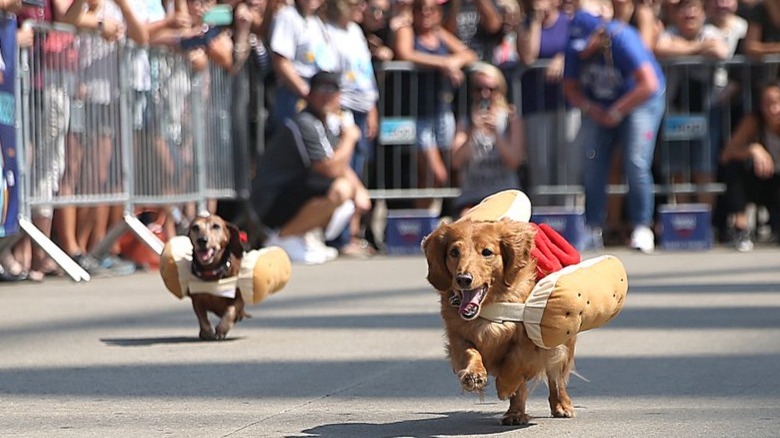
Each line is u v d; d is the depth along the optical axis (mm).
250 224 17594
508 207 7109
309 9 16906
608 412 7352
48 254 13625
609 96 17141
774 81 17422
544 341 6590
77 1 13969
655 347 9664
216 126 17016
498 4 18594
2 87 12461
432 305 12242
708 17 18469
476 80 17234
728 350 9477
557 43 18125
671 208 17703
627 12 17625
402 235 17844
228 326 10141
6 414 7418
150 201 15109
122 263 15133
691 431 6746
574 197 18406
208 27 16500
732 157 17703
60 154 13742
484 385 6352
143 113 15039
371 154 18000
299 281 14406
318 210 16656
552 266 6820
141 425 7078
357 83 17109
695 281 13945
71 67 13844
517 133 17312
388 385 8312
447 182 18109
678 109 18078
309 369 8906
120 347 9852
